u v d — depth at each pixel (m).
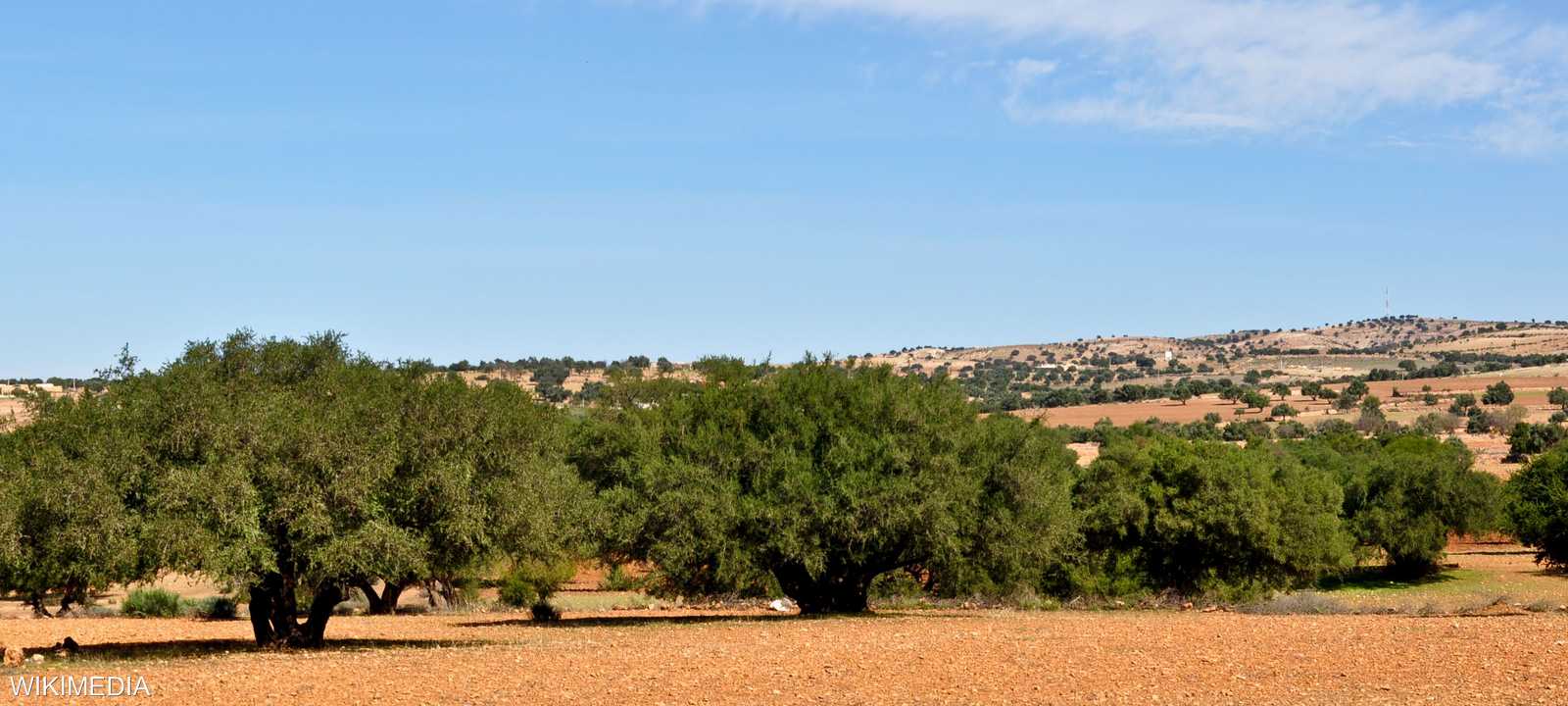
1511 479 59.88
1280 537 53.56
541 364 174.12
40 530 24.53
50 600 53.75
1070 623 34.09
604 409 44.66
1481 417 151.75
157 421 25.44
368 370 29.41
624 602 52.69
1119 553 53.28
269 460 25.52
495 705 18.47
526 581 50.59
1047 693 19.36
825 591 41.28
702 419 39.62
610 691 19.83
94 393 26.81
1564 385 192.25
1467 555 82.06
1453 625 29.69
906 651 25.44
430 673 22.22
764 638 29.33
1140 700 18.58
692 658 24.48
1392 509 68.69
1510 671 20.86
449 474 26.88
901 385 40.62
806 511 36.66
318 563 25.75
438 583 52.44
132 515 24.66
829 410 38.78
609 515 36.50
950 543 37.03
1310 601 41.12
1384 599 47.84
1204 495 53.00
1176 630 30.09
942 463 37.41
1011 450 40.53
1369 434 143.50
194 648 29.00
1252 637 27.64
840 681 20.88
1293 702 18.17
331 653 26.56
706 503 36.06
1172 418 161.88
